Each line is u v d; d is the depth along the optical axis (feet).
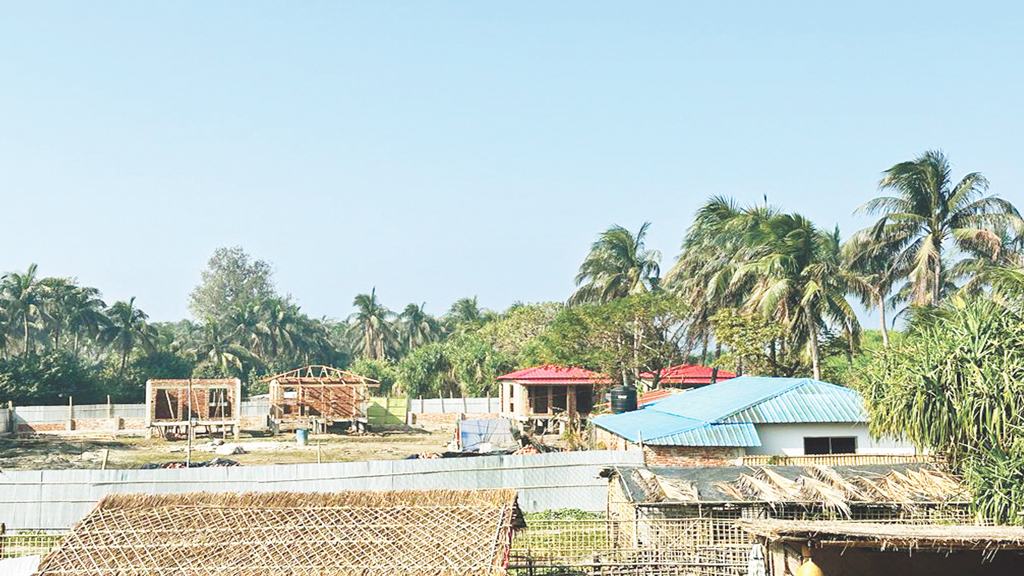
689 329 181.37
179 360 278.87
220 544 45.68
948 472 72.33
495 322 283.38
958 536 49.80
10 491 88.48
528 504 92.07
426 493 50.60
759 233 152.35
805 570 52.03
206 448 165.78
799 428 93.40
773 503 67.82
